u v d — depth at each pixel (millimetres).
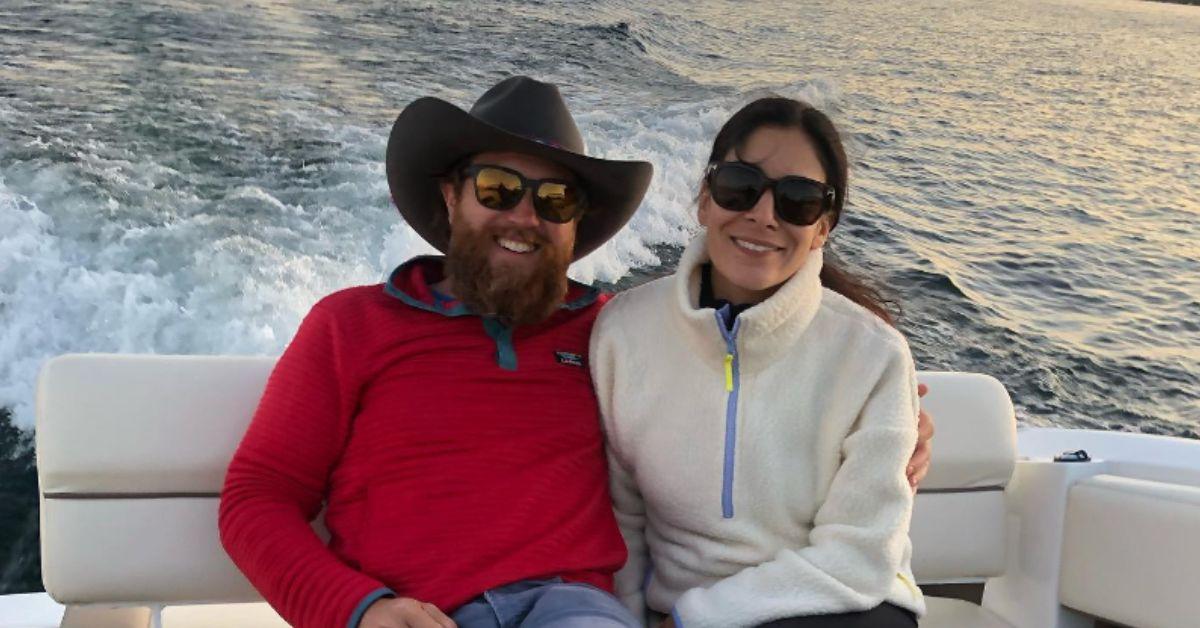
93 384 1483
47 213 4922
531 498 1380
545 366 1478
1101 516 1744
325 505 1516
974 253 6832
